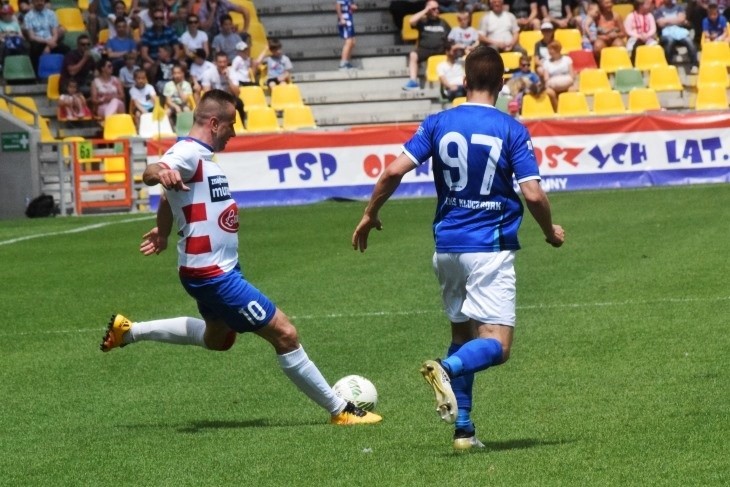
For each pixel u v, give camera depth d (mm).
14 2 66812
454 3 68875
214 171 16328
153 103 59562
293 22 70562
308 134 54219
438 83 64562
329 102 64875
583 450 14422
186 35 62469
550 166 54250
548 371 19578
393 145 54250
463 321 14781
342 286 29750
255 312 16250
